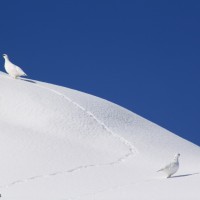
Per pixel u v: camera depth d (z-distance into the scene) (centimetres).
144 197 4591
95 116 8438
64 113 8206
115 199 4594
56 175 6162
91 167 6575
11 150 6850
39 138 7344
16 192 5403
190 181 5234
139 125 8838
